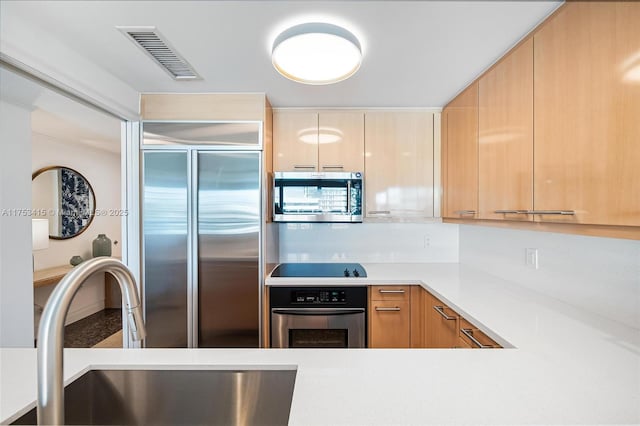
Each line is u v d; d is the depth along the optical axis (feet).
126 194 7.34
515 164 4.96
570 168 3.77
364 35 4.80
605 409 2.39
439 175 8.26
